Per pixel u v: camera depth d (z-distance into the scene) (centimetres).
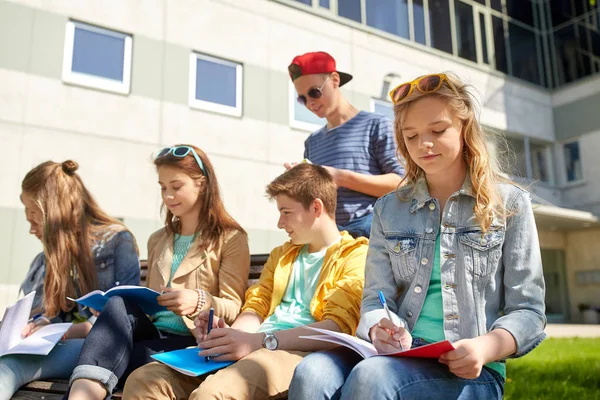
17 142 710
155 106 831
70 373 230
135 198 797
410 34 1200
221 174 884
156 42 846
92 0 791
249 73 938
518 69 1449
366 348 145
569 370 468
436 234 170
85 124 768
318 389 143
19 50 724
